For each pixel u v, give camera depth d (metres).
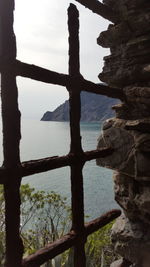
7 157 1.22
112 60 2.05
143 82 1.89
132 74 1.90
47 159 1.40
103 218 1.79
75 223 1.57
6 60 1.23
